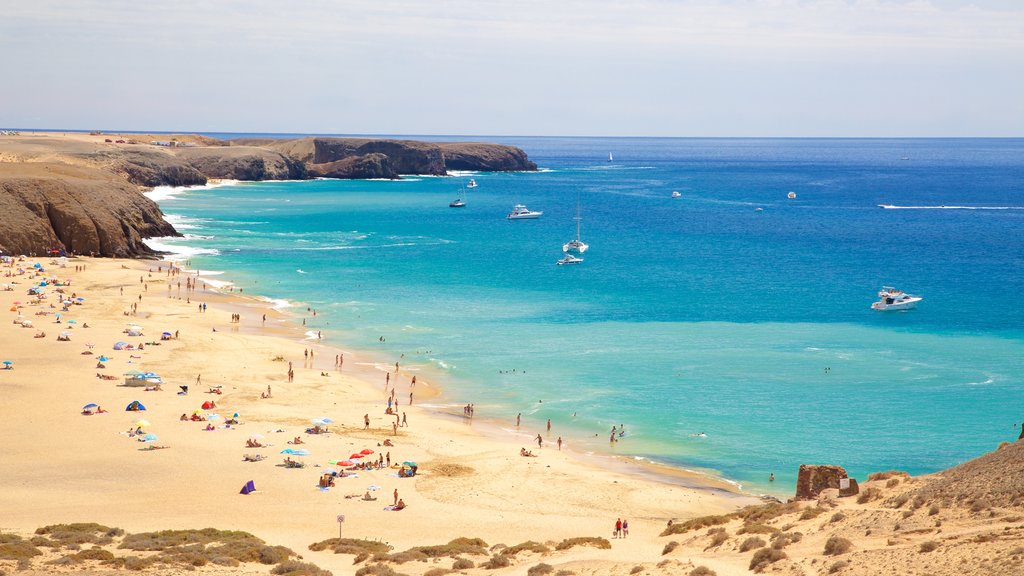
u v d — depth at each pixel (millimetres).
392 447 60781
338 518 44344
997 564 26312
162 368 77312
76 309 98312
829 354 87312
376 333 95875
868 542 32219
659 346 90625
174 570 35062
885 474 41844
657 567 33938
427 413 70062
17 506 47469
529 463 58188
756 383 77625
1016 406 70438
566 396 74562
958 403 71375
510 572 36938
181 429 62156
